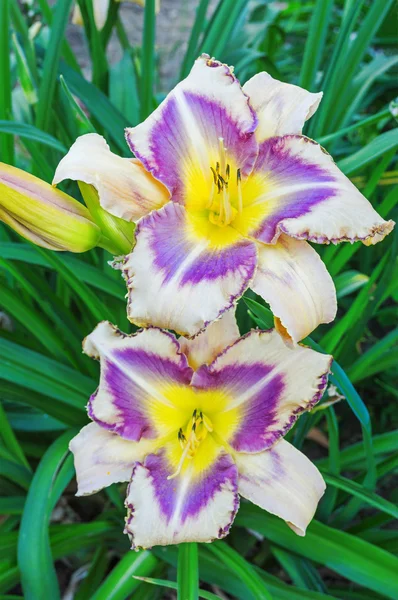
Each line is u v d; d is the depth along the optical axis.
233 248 0.34
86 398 0.44
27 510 0.38
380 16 0.48
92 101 0.52
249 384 0.36
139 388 0.37
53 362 0.44
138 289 0.32
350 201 0.33
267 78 0.36
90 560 0.49
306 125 0.52
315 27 0.49
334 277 0.52
